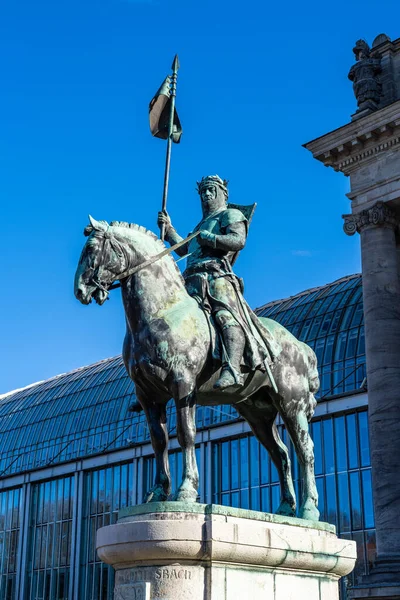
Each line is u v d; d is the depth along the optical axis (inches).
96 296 330.0
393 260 925.8
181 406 327.3
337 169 984.9
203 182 387.9
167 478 338.6
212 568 299.1
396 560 816.3
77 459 2034.9
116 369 2144.4
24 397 2357.3
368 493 1501.0
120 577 307.3
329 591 340.5
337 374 1606.8
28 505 2143.2
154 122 422.9
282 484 376.8
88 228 335.0
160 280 341.4
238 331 346.0
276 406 372.8
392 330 896.3
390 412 866.8
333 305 1718.8
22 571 2094.0
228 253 375.6
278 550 316.2
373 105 959.0
